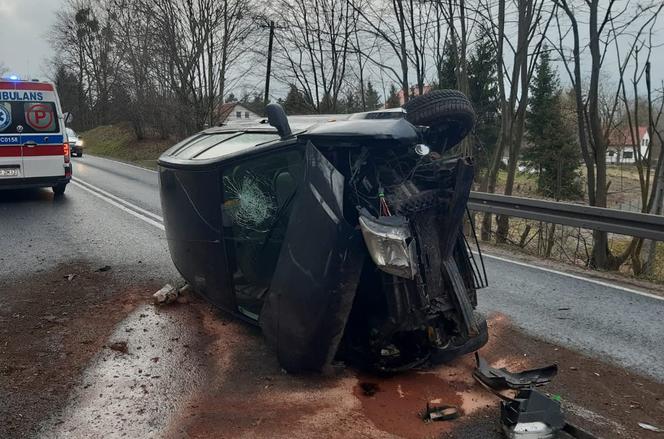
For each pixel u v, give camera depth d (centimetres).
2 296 542
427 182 380
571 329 507
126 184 1603
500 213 985
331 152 368
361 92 2023
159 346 426
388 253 314
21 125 1142
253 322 429
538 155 2916
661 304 600
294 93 2123
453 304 354
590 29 1185
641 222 771
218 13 2328
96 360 400
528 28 1350
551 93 2966
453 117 519
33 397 346
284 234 391
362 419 326
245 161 409
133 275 620
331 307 335
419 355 376
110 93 4438
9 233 857
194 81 2469
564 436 308
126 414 328
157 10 2372
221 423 319
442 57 1519
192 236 466
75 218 1001
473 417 331
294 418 325
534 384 351
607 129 1346
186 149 512
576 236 1105
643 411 353
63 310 503
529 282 687
